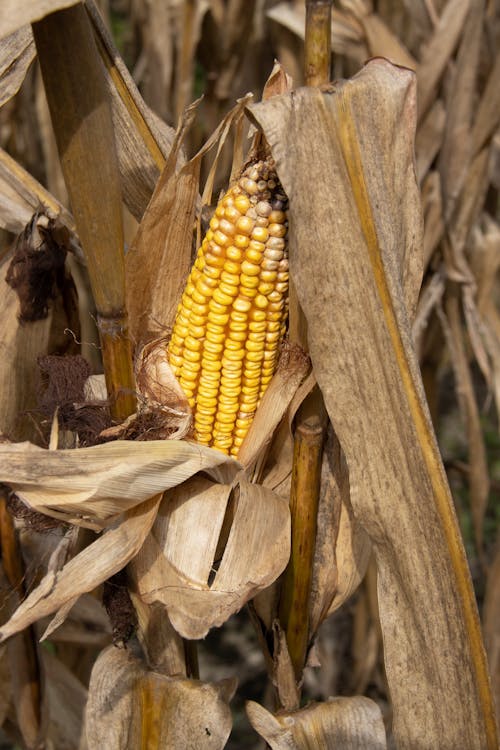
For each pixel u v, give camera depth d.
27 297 0.90
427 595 0.82
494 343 1.29
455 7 1.19
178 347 0.83
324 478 0.87
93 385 0.87
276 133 0.75
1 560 1.00
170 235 0.84
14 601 1.00
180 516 0.83
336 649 1.62
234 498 0.84
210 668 1.72
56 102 0.73
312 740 0.87
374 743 0.87
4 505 0.97
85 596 1.12
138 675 0.87
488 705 0.84
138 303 0.85
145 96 1.53
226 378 0.82
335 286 0.77
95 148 0.74
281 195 0.78
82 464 0.79
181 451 0.80
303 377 0.82
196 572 0.82
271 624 0.89
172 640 0.87
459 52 1.19
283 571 0.86
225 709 0.86
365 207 0.77
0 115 1.31
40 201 0.90
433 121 1.22
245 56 1.47
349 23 1.23
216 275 0.79
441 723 0.84
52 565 0.82
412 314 0.82
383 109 0.78
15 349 0.91
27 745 1.07
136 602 0.86
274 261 0.79
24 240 0.89
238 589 0.82
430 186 1.24
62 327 0.93
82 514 0.81
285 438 0.87
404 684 0.84
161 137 0.90
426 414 0.79
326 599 0.89
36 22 0.72
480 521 1.35
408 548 0.82
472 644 0.83
